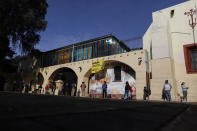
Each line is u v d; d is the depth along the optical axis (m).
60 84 18.30
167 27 11.88
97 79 15.62
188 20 12.24
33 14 16.12
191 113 2.61
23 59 24.78
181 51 12.05
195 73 11.07
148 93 10.98
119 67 14.38
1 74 25.33
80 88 15.55
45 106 2.42
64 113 1.78
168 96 9.61
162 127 1.29
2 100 3.04
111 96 14.12
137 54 12.40
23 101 3.11
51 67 19.23
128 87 11.71
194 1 12.26
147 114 2.05
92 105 3.05
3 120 1.25
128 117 1.73
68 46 18.59
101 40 15.70
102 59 14.50
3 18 13.88
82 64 16.06
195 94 10.68
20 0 13.91
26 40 17.84
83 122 1.36
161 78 11.07
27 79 22.72
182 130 1.28
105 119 1.54
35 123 1.22
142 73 11.77
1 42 16.05
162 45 11.69
